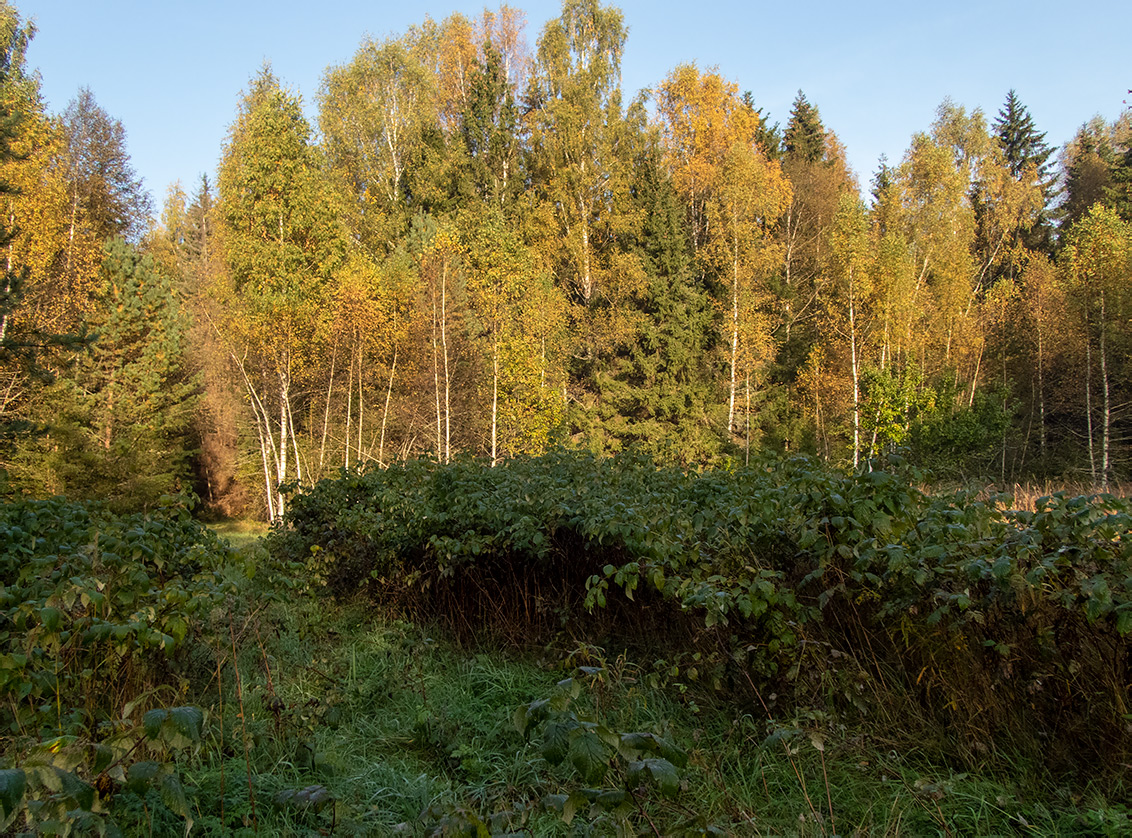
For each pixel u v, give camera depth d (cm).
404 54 3703
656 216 3406
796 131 4994
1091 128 5366
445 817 175
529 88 4072
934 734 320
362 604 689
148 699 339
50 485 1631
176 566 444
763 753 316
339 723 400
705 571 377
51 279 2358
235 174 2841
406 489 709
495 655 510
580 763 165
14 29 2759
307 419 3319
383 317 2781
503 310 2708
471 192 3662
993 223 4112
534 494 537
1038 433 3219
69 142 3186
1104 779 277
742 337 3136
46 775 156
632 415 3338
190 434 3469
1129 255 2748
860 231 2844
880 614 334
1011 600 301
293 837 272
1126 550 283
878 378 2645
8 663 252
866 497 344
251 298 2633
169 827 271
